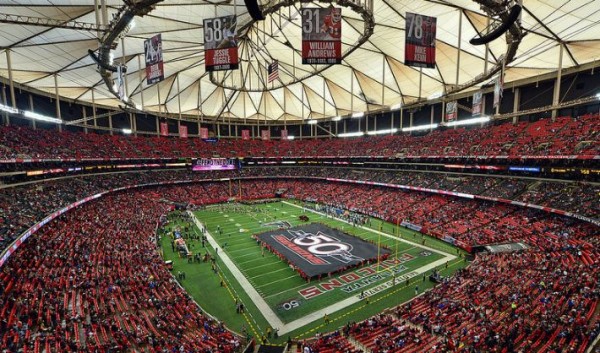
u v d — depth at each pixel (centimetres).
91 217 4128
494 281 2486
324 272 3048
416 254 3622
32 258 2622
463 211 4578
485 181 4825
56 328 1789
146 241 3694
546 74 4325
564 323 1727
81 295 2241
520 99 4825
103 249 3138
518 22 2088
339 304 2528
